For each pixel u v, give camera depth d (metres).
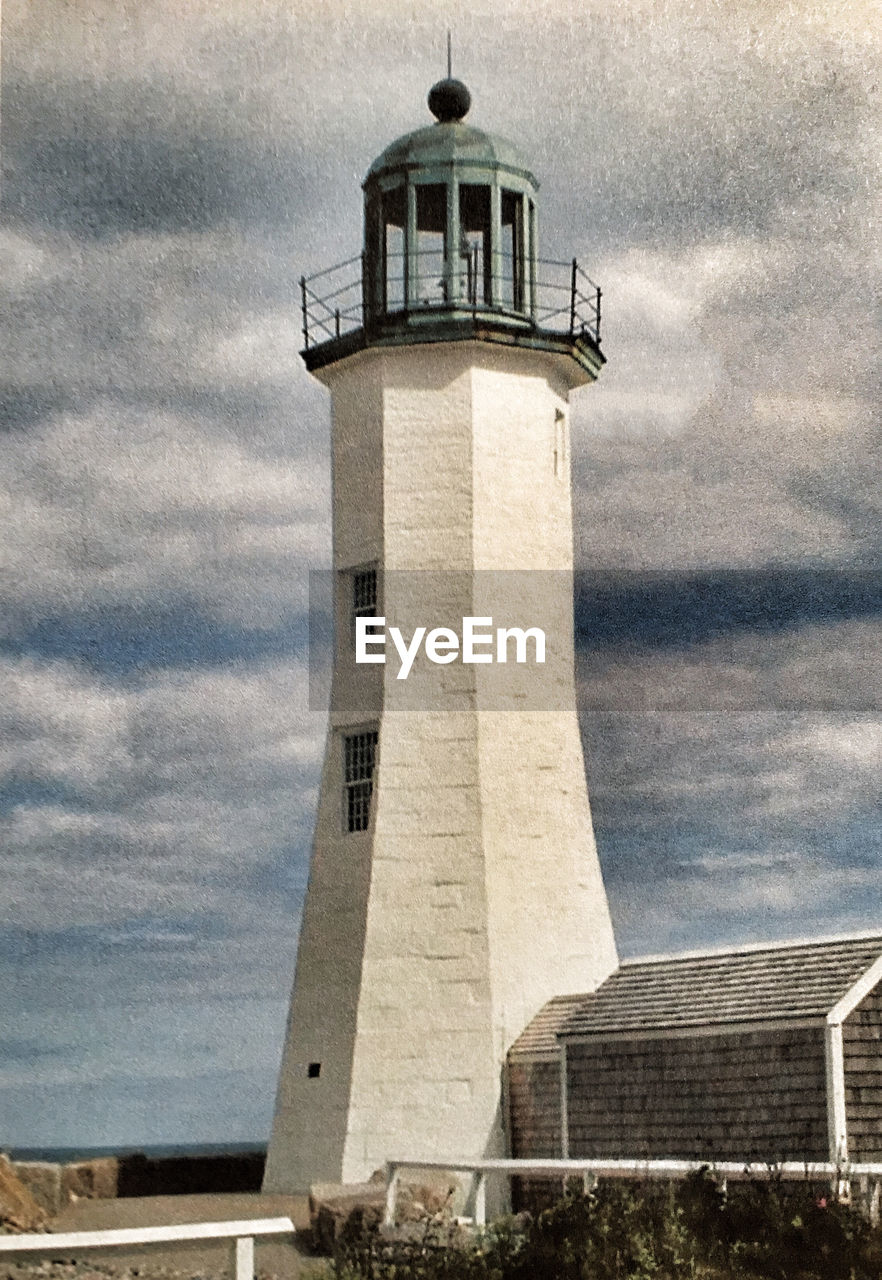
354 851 31.56
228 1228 14.56
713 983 27.19
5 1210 24.45
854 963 25.30
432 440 32.50
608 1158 27.31
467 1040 30.11
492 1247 19.89
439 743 31.59
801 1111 24.50
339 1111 30.30
